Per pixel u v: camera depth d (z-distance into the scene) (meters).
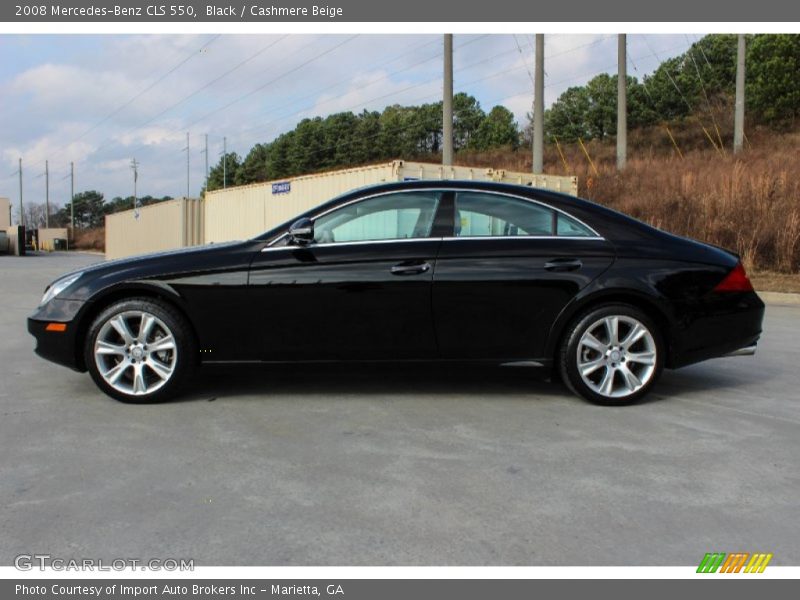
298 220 4.53
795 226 14.50
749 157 25.70
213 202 20.28
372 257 4.49
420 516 2.90
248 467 3.46
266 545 2.66
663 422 4.29
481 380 5.37
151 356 4.56
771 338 7.86
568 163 39.72
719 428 4.17
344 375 5.50
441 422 4.25
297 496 3.10
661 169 26.41
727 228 15.77
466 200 4.66
